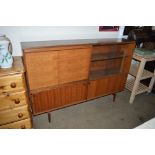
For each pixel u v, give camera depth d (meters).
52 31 2.11
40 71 1.73
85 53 1.92
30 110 1.89
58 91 1.99
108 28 2.57
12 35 1.89
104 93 2.49
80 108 2.59
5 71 1.45
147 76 2.72
